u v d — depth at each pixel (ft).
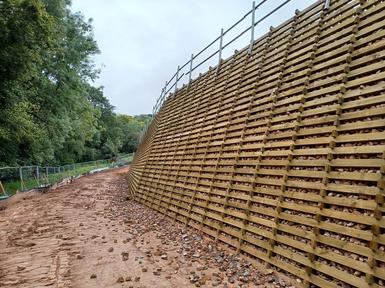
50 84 77.92
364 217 10.99
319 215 12.96
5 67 46.60
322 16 17.30
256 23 24.93
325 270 11.92
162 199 32.22
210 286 13.75
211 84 31.53
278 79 19.43
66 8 81.76
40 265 17.11
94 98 209.97
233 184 20.36
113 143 213.46
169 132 40.42
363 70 13.15
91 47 96.73
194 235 22.29
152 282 14.46
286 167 15.87
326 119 14.32
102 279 14.97
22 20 44.75
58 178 82.84
